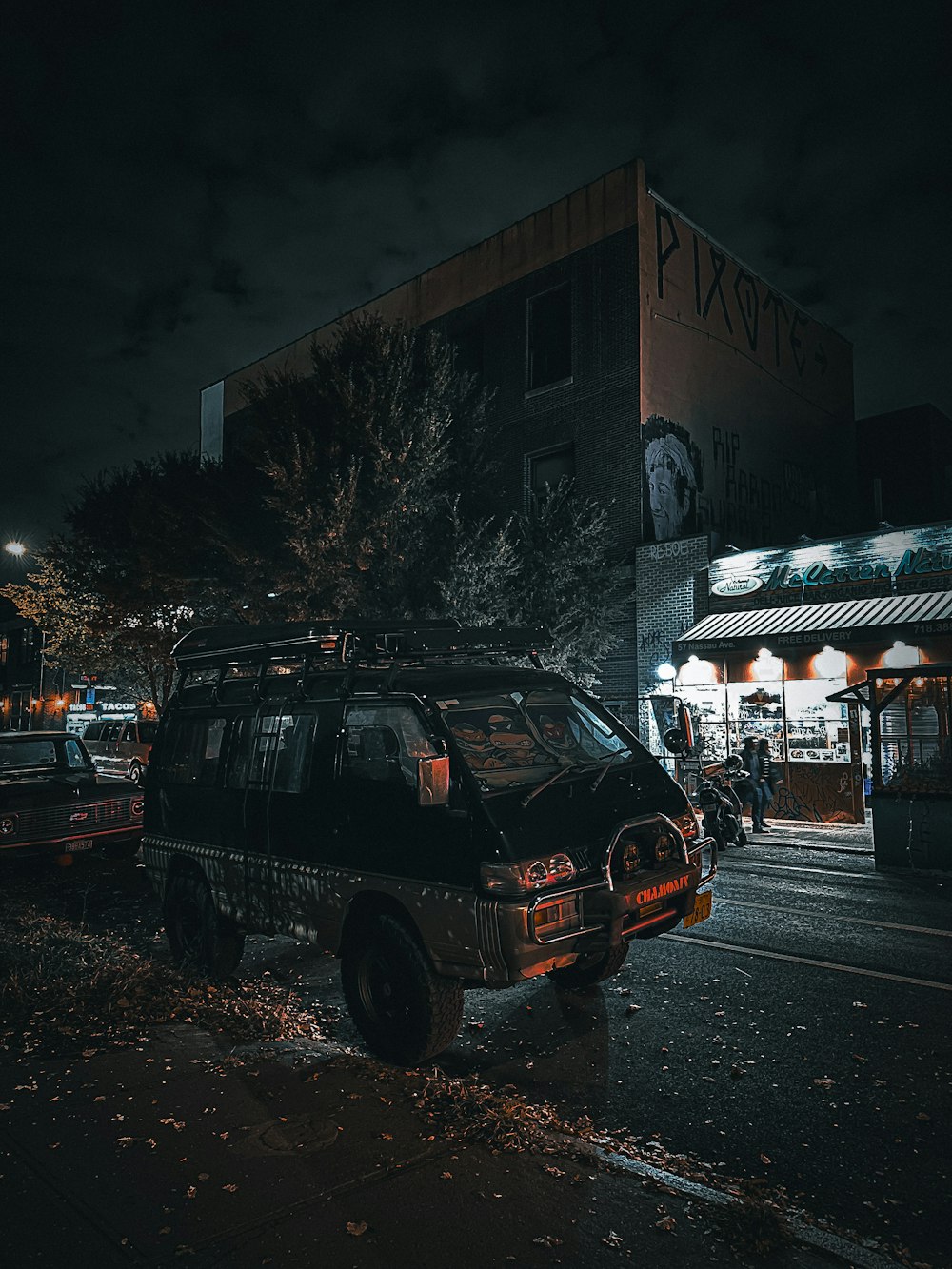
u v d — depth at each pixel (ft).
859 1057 15.47
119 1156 11.43
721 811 39.22
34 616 75.41
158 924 26.48
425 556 52.54
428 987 15.01
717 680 53.16
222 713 21.21
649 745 58.03
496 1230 9.75
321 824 17.26
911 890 29.40
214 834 20.35
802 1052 15.81
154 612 60.18
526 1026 17.58
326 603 49.29
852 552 50.31
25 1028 16.11
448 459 54.54
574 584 56.75
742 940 23.45
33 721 125.39
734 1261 9.23
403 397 52.95
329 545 47.62
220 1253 9.34
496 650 20.49
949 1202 10.92
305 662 19.12
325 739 17.75
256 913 18.86
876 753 34.06
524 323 71.15
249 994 19.25
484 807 14.75
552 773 17.16
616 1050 16.21
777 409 77.66
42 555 67.46
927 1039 16.21
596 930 14.80
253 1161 11.25
